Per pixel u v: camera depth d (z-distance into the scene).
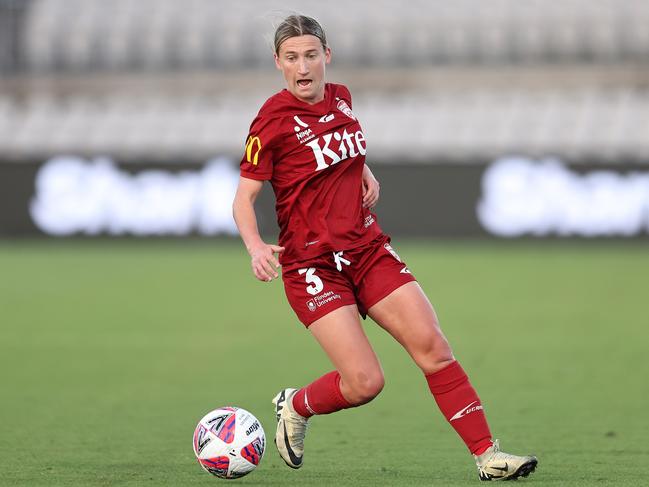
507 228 77.12
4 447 22.77
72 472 19.98
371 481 19.03
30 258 72.56
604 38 92.56
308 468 20.42
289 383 31.91
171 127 93.56
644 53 91.88
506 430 24.72
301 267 18.67
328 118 18.61
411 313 18.44
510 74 92.56
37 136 93.75
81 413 27.20
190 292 55.88
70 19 97.81
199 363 35.62
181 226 80.75
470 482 18.83
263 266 17.81
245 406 28.17
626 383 31.31
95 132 93.75
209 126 93.31
